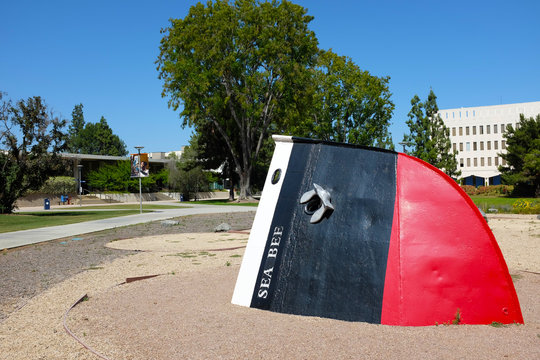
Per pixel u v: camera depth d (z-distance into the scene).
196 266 9.49
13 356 4.46
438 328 4.99
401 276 5.39
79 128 103.62
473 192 56.91
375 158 6.26
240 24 38.75
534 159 45.84
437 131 40.16
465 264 5.35
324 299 5.60
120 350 4.49
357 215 5.94
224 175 54.25
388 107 43.69
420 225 5.62
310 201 6.20
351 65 42.84
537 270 8.57
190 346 4.54
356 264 5.65
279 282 5.94
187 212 30.06
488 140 72.00
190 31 36.56
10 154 28.94
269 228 6.33
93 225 20.23
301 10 37.34
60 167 29.53
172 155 67.31
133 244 13.42
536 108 69.25
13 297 7.05
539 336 4.64
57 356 4.41
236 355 4.27
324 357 4.16
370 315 5.30
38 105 28.41
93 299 6.73
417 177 5.95
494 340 4.53
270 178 6.64
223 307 6.02
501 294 5.25
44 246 13.16
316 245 5.94
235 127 45.50
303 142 6.69
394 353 4.22
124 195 57.28
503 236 14.16
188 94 36.75
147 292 7.08
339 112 43.75
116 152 95.62
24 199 48.03
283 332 4.91
